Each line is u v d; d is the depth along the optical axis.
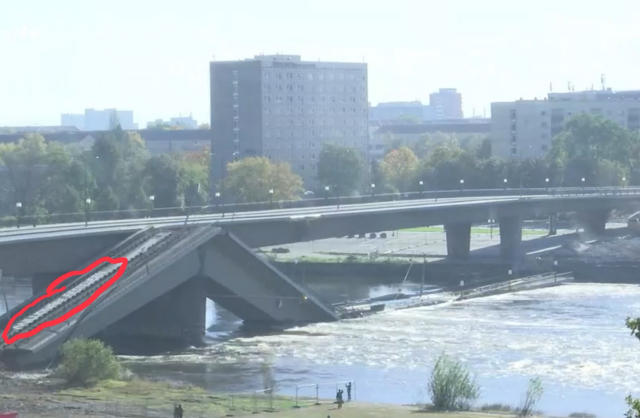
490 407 134.88
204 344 183.38
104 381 147.00
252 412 128.38
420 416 127.12
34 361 154.75
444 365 142.00
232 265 194.62
